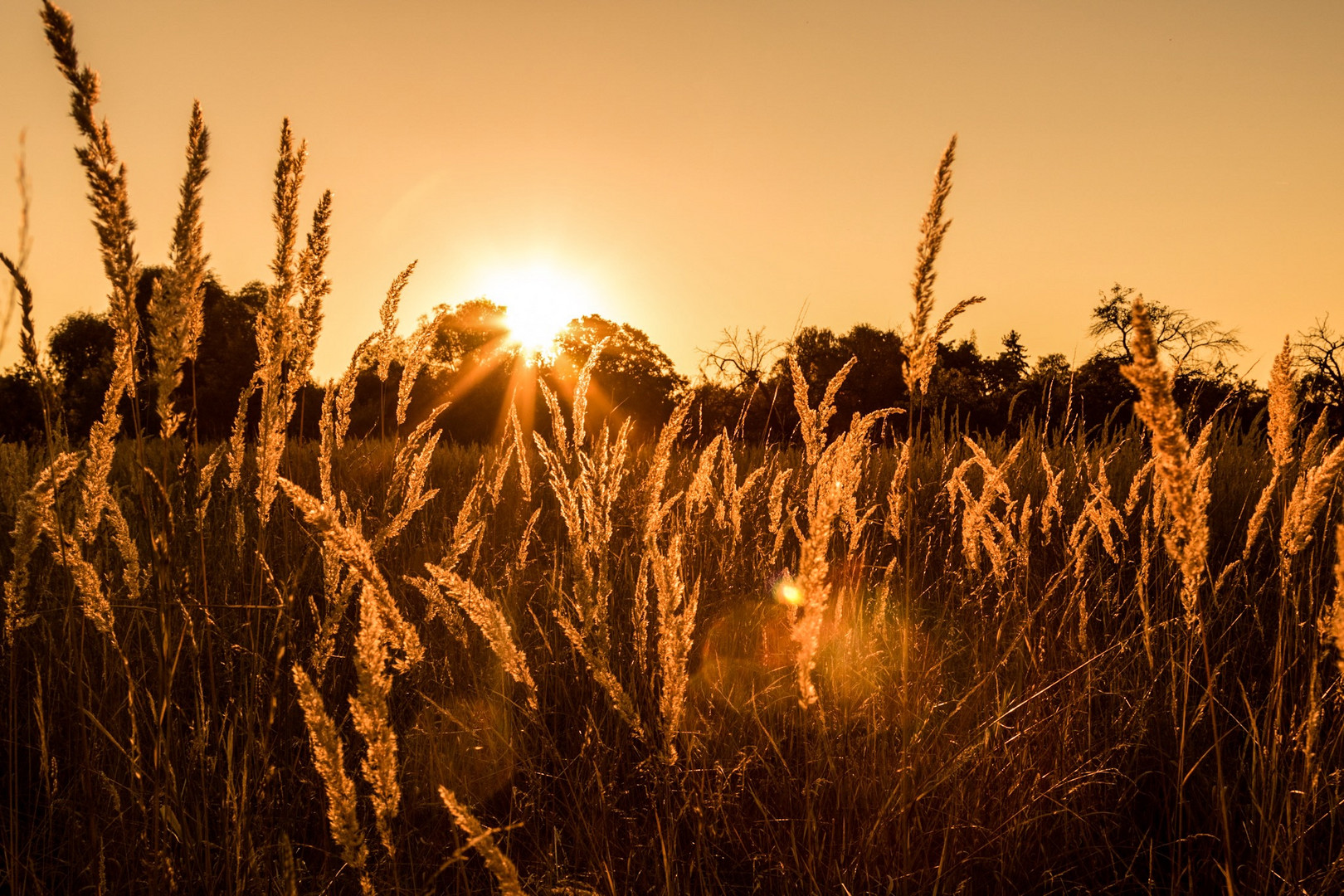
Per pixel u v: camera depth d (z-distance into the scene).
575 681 2.73
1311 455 1.84
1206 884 1.91
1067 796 2.07
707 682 2.77
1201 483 1.36
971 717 2.41
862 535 3.67
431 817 2.19
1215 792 1.99
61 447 2.47
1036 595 2.99
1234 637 2.70
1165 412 1.26
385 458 4.04
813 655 1.23
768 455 4.87
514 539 3.95
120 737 2.14
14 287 1.55
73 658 2.33
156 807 1.58
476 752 2.38
